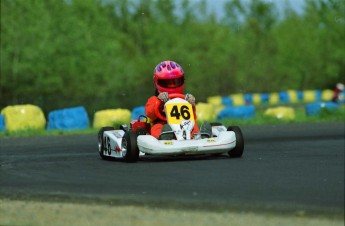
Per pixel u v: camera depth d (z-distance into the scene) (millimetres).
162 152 32812
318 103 85625
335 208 20828
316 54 195375
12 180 29875
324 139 49656
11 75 115125
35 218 21281
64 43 118125
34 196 25094
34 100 111812
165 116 35438
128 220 20562
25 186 27812
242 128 66938
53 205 23203
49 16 116438
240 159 34250
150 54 152500
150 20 157625
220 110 89438
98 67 121500
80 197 24453
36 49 115000
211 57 167875
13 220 21141
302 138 51406
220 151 33562
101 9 137000
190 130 34375
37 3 115562
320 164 31422
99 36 124438
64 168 33844
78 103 113625
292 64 196500
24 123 71625
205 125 34812
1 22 114625
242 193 23797
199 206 21984
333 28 192750
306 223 19312
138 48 158500
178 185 26125
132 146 33938
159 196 23938
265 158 34719
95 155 41281
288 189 24250
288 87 197375
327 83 199500
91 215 21484
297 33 197875
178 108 34719
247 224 19469
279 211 20750
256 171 29188
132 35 159750
